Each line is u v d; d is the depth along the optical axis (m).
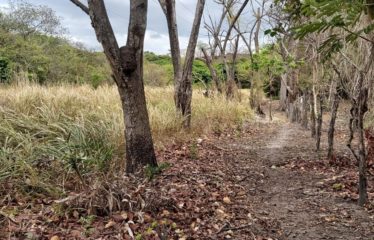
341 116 17.19
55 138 6.17
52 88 10.44
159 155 7.41
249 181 6.11
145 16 5.42
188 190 5.22
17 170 5.12
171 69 32.75
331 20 2.06
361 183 4.81
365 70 4.96
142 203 4.30
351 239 3.91
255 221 4.38
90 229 3.84
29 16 29.14
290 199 5.22
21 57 24.17
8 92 9.14
